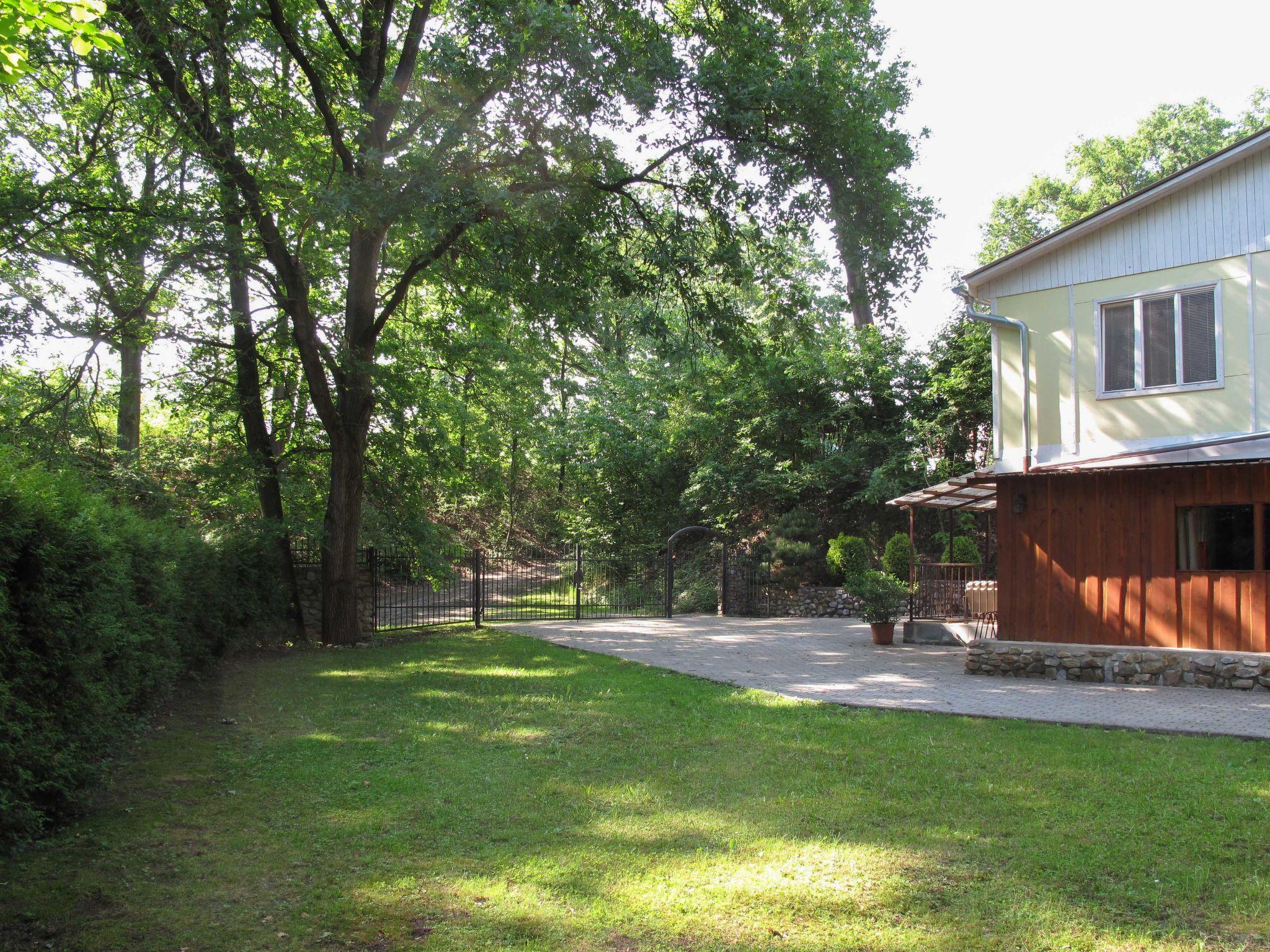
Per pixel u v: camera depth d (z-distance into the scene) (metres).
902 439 22.17
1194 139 30.42
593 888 4.43
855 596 15.36
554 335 18.08
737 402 24.05
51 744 5.07
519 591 26.47
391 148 13.62
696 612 22.22
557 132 12.31
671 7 15.10
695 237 13.93
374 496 17.27
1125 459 12.25
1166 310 12.20
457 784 6.32
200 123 12.81
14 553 4.74
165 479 15.58
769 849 4.98
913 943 3.83
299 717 8.73
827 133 12.45
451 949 3.78
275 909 4.17
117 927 3.93
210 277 13.70
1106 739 7.58
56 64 11.52
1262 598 10.31
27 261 12.25
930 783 6.25
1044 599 11.77
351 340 15.14
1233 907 4.18
